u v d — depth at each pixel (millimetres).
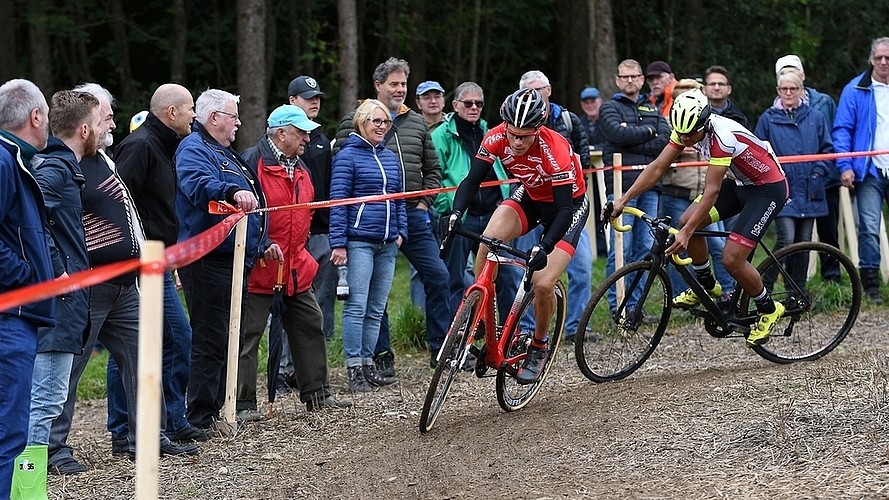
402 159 11492
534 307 8852
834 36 31281
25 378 6074
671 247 9438
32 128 6285
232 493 7332
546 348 9188
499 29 35062
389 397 10648
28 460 6820
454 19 32188
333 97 30172
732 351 11562
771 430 7344
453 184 12094
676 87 13852
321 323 10203
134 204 8406
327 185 11797
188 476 7844
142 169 8523
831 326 11469
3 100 6188
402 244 11539
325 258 12062
